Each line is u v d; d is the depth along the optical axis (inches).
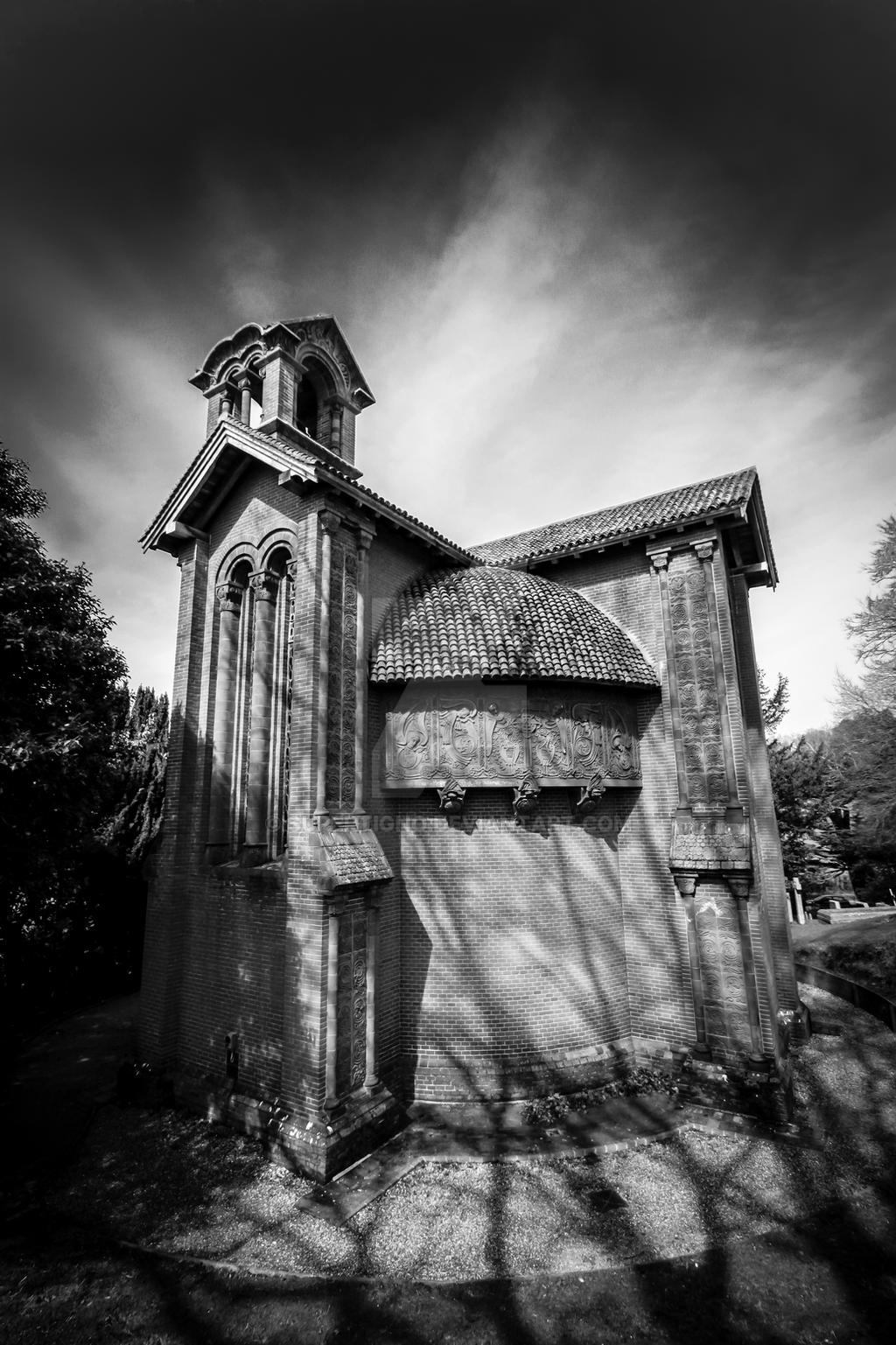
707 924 542.0
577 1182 410.6
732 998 523.2
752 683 757.3
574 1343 292.7
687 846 551.2
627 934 597.0
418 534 595.2
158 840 612.7
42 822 552.1
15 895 629.9
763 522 735.7
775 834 728.3
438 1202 392.8
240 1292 327.0
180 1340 298.5
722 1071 507.8
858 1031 678.5
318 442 733.9
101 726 597.0
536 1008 531.8
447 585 624.7
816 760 1363.2
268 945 496.1
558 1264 341.7
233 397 696.4
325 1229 370.6
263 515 580.7
